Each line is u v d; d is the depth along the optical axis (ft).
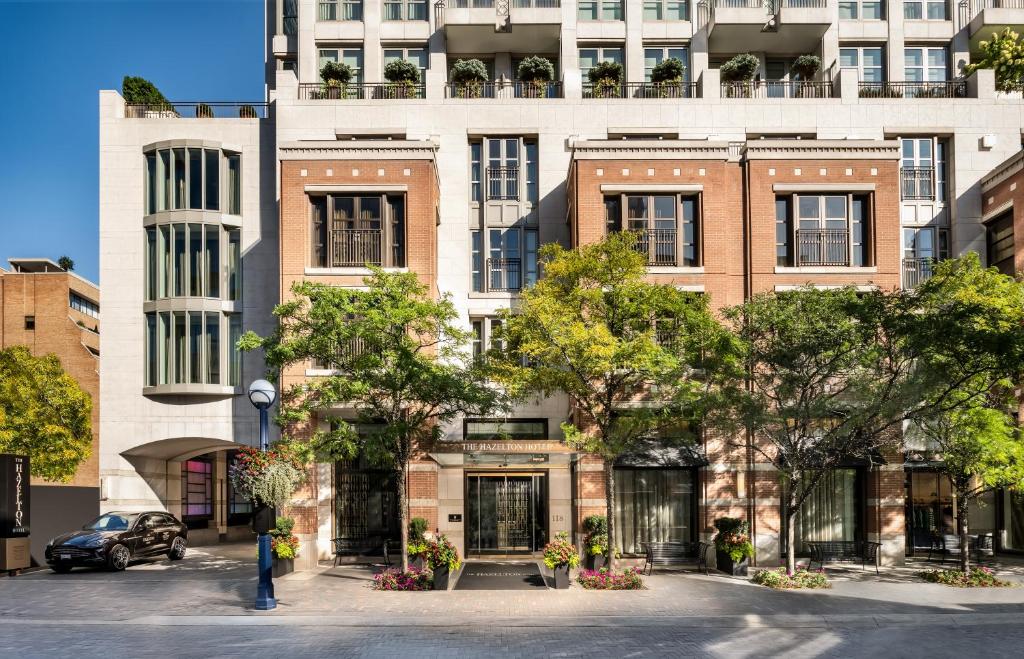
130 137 80.84
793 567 55.72
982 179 78.43
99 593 52.31
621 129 78.69
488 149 79.00
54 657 35.32
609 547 55.31
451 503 71.61
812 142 71.46
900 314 50.57
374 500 72.02
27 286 105.40
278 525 62.95
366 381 53.78
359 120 78.95
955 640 39.40
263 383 48.42
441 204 77.82
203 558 76.59
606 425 56.18
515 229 78.07
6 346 104.32
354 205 71.87
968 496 58.59
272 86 101.14
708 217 70.13
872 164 71.31
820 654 36.22
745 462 68.54
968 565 58.39
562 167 78.43
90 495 77.66
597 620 42.80
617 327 54.95
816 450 58.39
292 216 70.85
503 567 64.90
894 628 42.34
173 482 90.27
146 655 35.60
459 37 91.86
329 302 53.47
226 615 43.62
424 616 43.65
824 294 54.29
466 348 75.15
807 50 94.07
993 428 55.52
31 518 75.00
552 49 94.17
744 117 79.20
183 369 77.97
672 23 92.12
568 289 56.13
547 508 71.67
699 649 37.09
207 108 84.89
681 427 59.36
